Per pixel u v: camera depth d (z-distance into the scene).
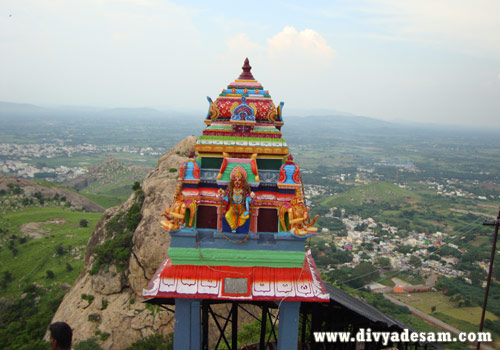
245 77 13.27
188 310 10.50
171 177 50.97
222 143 11.36
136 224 47.47
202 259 10.47
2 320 55.34
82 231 86.50
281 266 10.62
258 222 11.27
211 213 11.33
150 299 12.09
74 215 98.69
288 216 10.80
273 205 11.23
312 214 136.62
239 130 11.70
